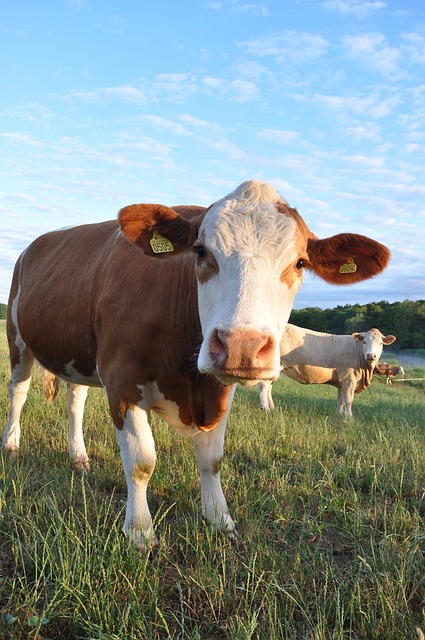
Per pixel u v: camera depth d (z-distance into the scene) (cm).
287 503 448
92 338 434
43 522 369
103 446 580
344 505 437
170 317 362
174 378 371
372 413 1104
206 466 405
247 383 275
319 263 358
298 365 1209
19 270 584
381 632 270
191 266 358
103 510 411
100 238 481
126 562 311
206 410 376
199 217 348
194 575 312
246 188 335
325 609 291
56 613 269
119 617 267
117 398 376
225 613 290
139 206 340
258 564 331
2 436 605
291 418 845
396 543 367
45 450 555
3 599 287
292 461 592
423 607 297
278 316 297
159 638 269
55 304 473
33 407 735
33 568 315
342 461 573
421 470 543
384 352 5516
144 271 386
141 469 367
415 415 1066
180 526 382
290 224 312
